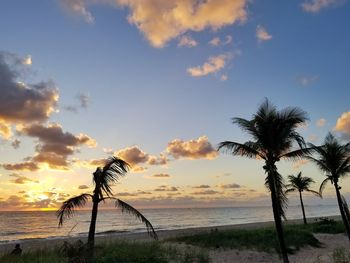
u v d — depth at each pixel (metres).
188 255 16.70
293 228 32.38
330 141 23.31
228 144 17.86
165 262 14.93
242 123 17.75
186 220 100.81
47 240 39.84
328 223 36.75
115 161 14.23
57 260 12.70
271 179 16.91
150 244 19.17
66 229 71.38
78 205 13.79
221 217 123.19
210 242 22.30
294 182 42.81
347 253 19.06
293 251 21.00
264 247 21.39
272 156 17.53
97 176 14.00
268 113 17.56
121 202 14.12
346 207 22.77
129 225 80.50
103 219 117.88
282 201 16.69
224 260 18.25
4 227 77.75
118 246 16.86
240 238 23.86
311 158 23.45
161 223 85.38
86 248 13.71
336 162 22.98
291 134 17.62
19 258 13.72
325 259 18.41
